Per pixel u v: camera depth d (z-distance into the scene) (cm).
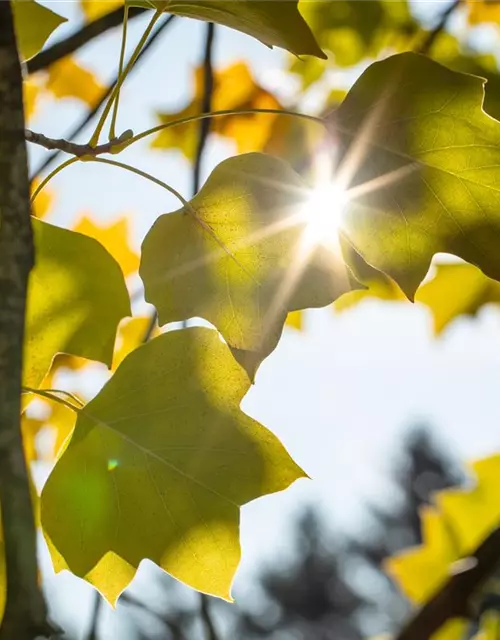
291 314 135
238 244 86
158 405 88
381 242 86
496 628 121
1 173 70
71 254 92
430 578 129
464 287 138
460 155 86
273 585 1652
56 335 92
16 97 71
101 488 88
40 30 96
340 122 87
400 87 86
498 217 86
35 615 68
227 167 86
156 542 88
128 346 124
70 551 87
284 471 88
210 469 88
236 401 88
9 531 68
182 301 86
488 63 124
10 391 69
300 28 87
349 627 1614
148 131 87
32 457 117
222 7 87
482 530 130
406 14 132
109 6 123
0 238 70
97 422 88
